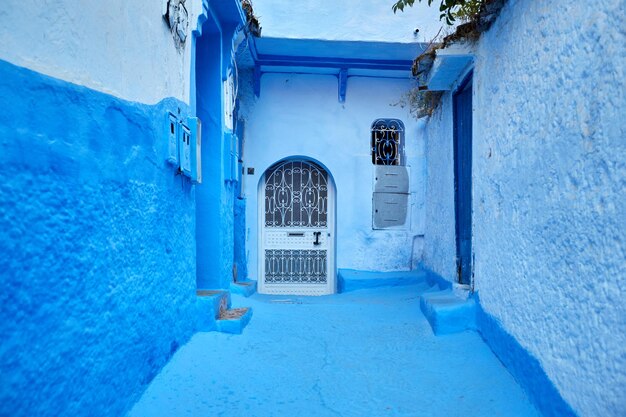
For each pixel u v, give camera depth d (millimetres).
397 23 7309
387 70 8156
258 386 3455
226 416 2996
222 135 5445
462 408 3145
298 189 8539
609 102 2193
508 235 3582
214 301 4434
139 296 2932
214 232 5363
